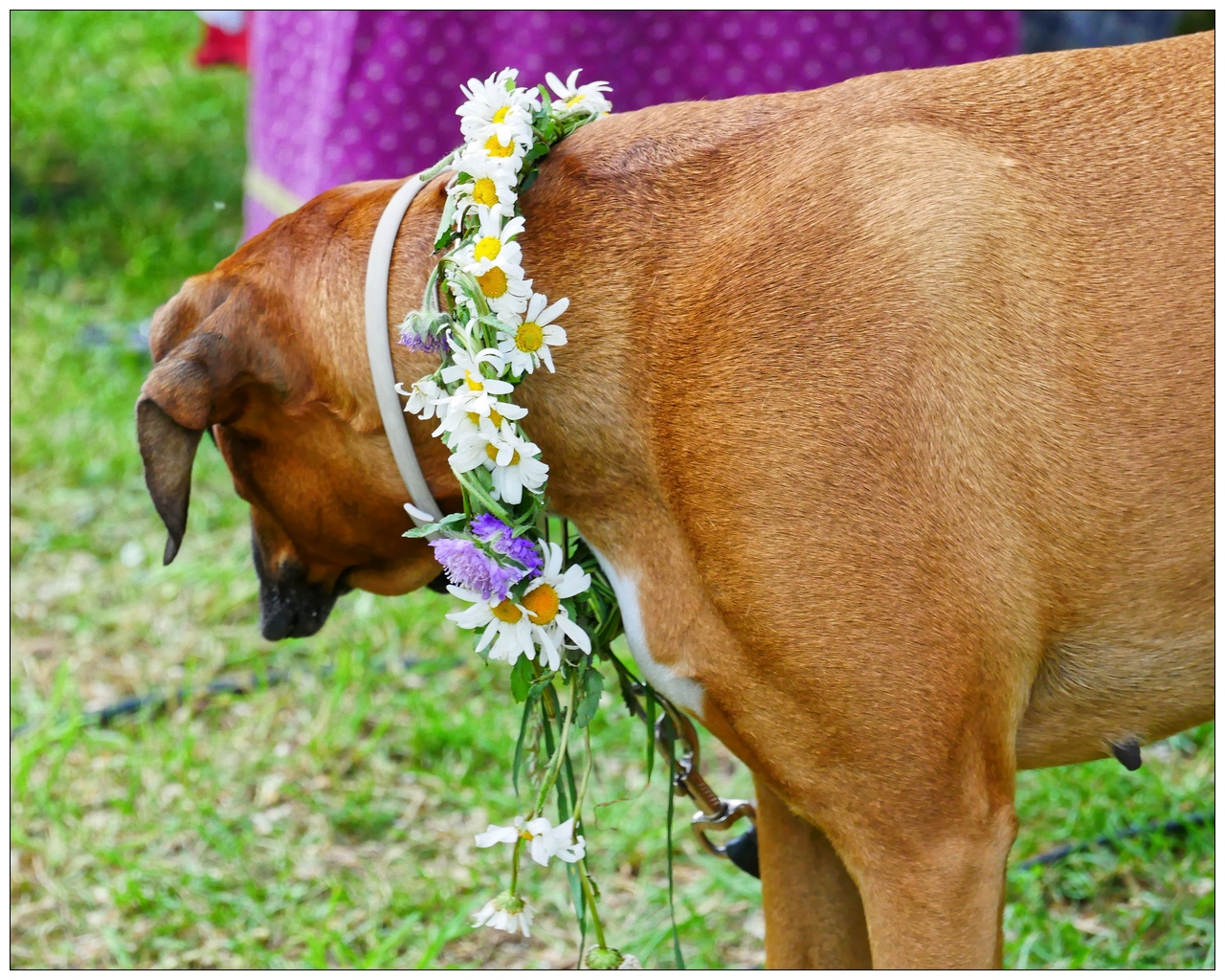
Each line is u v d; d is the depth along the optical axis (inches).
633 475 69.2
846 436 63.6
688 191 68.9
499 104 70.0
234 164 278.5
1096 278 63.9
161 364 72.3
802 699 65.5
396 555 82.0
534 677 70.8
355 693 137.8
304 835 119.8
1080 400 63.6
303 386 75.2
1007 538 63.9
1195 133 65.5
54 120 291.9
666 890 109.9
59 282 233.6
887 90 69.0
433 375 67.6
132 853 116.8
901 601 63.3
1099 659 66.6
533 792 76.4
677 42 140.0
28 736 128.1
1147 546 64.3
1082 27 188.4
